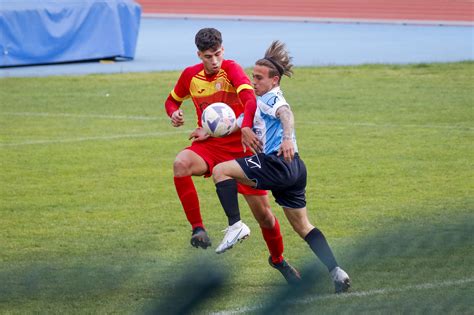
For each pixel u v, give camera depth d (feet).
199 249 81.56
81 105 186.29
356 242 80.89
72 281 71.00
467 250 72.79
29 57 256.52
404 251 73.46
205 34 72.38
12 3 253.65
